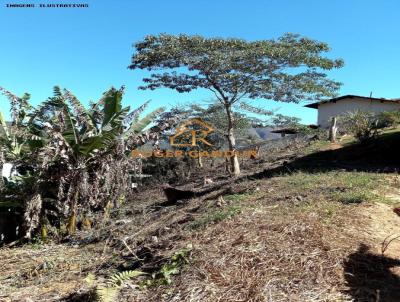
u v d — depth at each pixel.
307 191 8.60
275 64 13.52
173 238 6.68
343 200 7.53
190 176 18.81
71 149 10.15
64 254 8.35
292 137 22.20
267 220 6.32
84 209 10.56
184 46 13.04
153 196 15.08
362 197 7.63
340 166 13.29
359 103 31.17
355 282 4.50
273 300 4.14
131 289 5.13
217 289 4.49
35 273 7.06
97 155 10.51
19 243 10.12
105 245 8.14
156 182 18.50
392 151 14.87
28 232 9.88
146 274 5.64
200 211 8.59
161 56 13.19
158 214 10.23
